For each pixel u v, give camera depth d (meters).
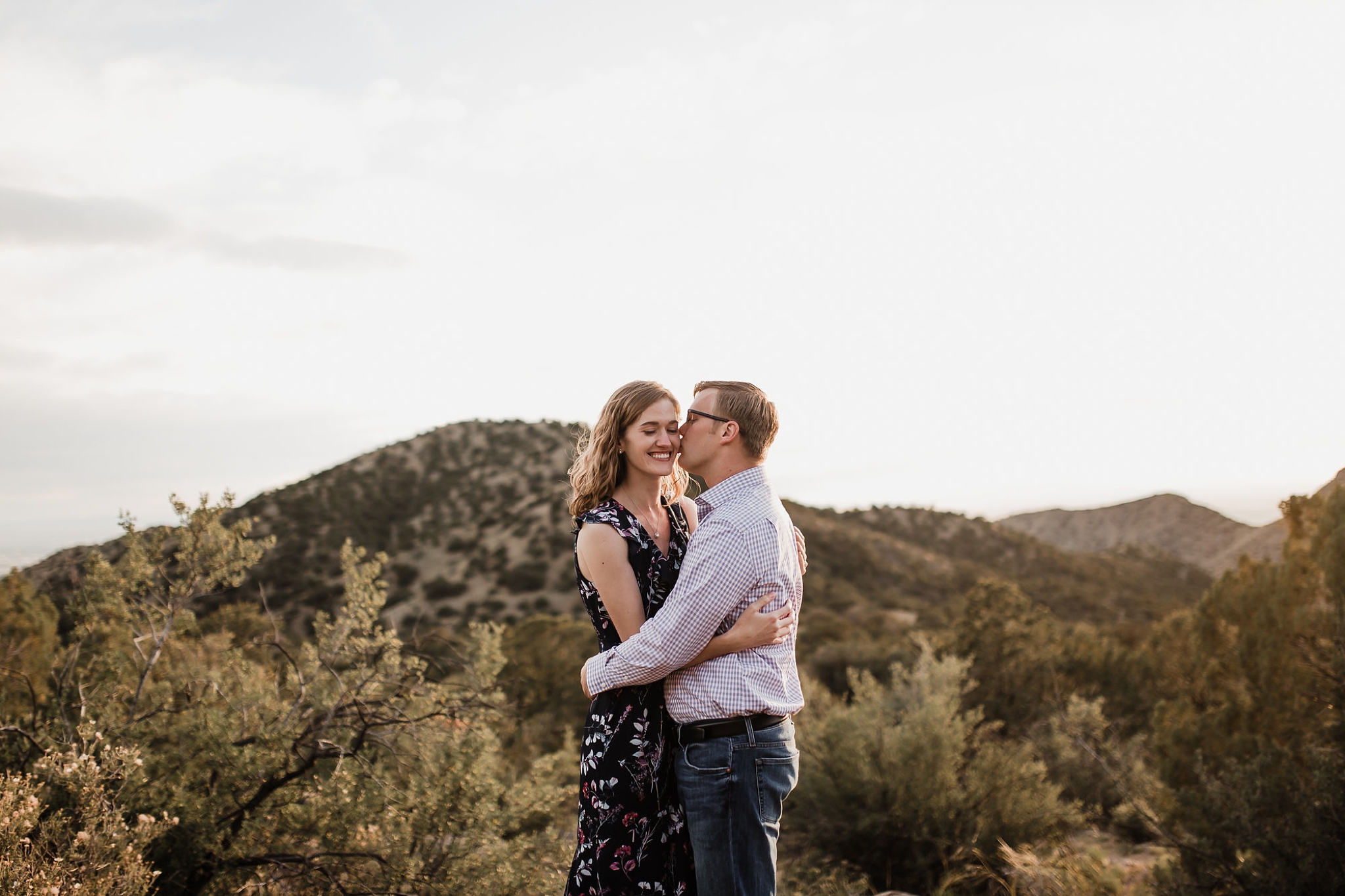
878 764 6.28
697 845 2.16
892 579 64.88
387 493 66.00
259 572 34.28
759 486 2.28
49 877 2.48
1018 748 7.50
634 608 2.24
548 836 4.17
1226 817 4.22
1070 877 5.11
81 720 3.72
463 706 4.45
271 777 3.82
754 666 2.18
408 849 3.76
